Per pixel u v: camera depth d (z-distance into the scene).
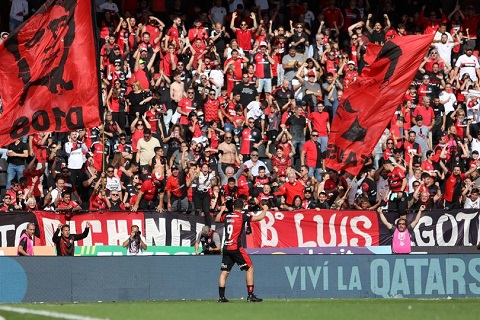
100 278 35.66
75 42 37.56
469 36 58.72
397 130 50.72
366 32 56.72
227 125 49.53
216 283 36.75
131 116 49.69
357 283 37.94
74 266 35.47
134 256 36.03
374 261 38.16
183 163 45.31
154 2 56.47
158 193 44.00
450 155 49.50
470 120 52.34
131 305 30.31
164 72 51.88
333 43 55.22
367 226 42.44
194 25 53.75
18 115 37.31
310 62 52.97
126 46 52.22
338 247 41.88
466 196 47.12
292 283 37.38
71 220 39.47
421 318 25.38
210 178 42.53
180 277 36.41
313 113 51.19
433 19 58.16
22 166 44.44
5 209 41.00
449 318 25.64
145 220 40.38
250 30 54.56
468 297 38.69
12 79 37.31
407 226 42.66
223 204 42.50
